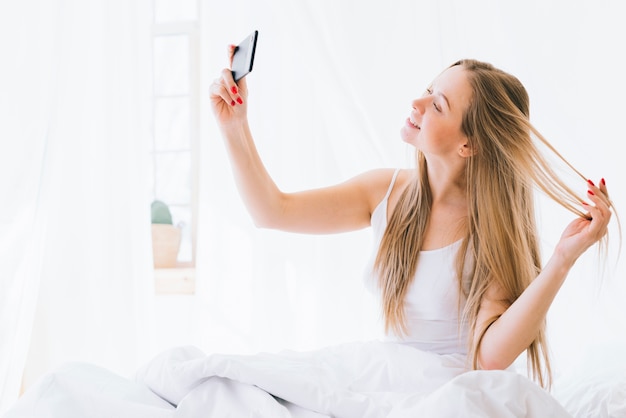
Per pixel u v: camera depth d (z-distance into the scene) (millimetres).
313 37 2229
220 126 1393
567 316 1867
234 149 1402
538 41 1968
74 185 2490
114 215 2488
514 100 1332
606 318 1838
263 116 2480
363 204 1501
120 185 2488
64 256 2488
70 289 2486
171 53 2898
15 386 2230
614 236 1843
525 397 927
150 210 2621
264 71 2484
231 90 1324
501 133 1297
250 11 2490
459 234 1354
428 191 1392
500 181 1319
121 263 2480
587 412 1267
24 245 2258
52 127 2312
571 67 1937
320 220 1486
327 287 2428
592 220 1120
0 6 2293
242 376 1069
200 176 2504
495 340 1185
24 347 2260
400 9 2213
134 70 2486
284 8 2262
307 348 2432
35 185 2275
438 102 1315
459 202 1373
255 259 2449
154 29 2891
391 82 2215
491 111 1298
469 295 1287
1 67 2287
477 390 929
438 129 1303
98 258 2488
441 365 1213
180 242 2867
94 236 2490
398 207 1426
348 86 2234
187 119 2900
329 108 2289
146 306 2477
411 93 2201
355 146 2242
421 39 2188
